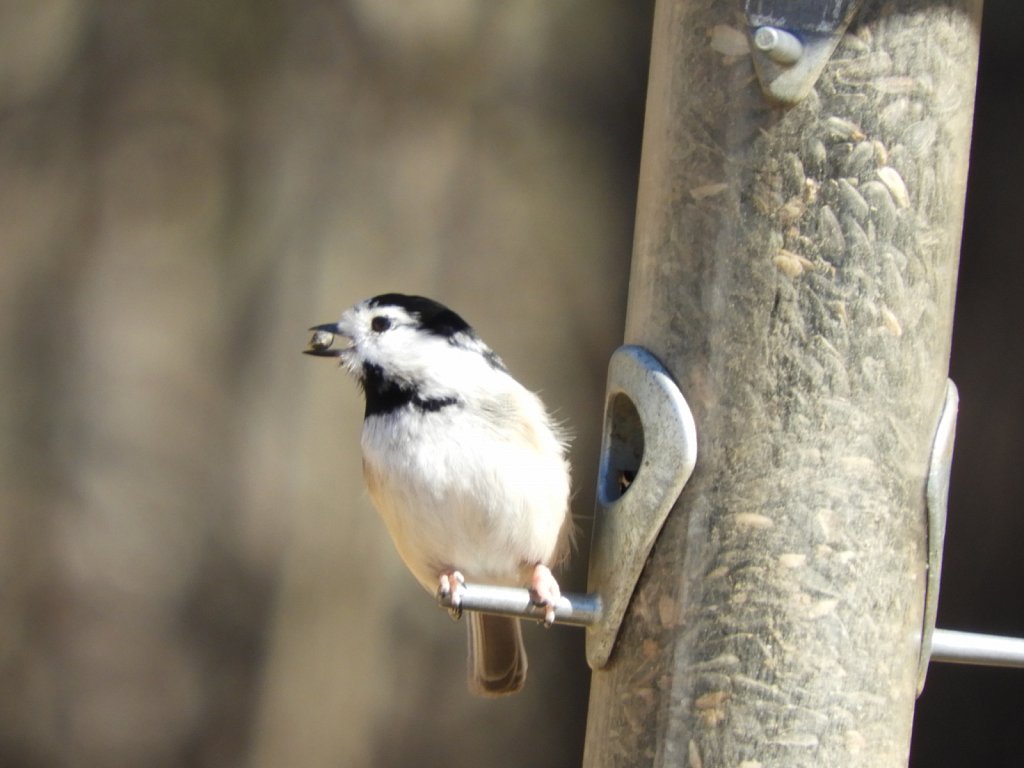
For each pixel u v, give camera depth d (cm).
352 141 1348
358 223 1329
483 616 674
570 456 1254
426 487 627
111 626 1270
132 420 1311
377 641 1260
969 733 1084
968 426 1121
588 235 1325
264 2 1390
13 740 1248
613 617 570
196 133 1366
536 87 1359
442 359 639
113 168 1360
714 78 575
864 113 562
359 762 1239
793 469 554
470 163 1339
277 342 1321
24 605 1271
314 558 1275
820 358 557
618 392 584
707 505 557
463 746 1241
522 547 632
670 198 583
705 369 564
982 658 580
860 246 561
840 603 552
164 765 1243
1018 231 1146
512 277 1313
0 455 1297
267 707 1252
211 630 1270
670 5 600
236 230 1344
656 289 582
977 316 1137
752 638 551
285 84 1368
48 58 1385
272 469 1297
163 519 1290
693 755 552
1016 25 1180
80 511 1292
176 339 1323
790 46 558
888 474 559
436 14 1375
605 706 576
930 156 569
